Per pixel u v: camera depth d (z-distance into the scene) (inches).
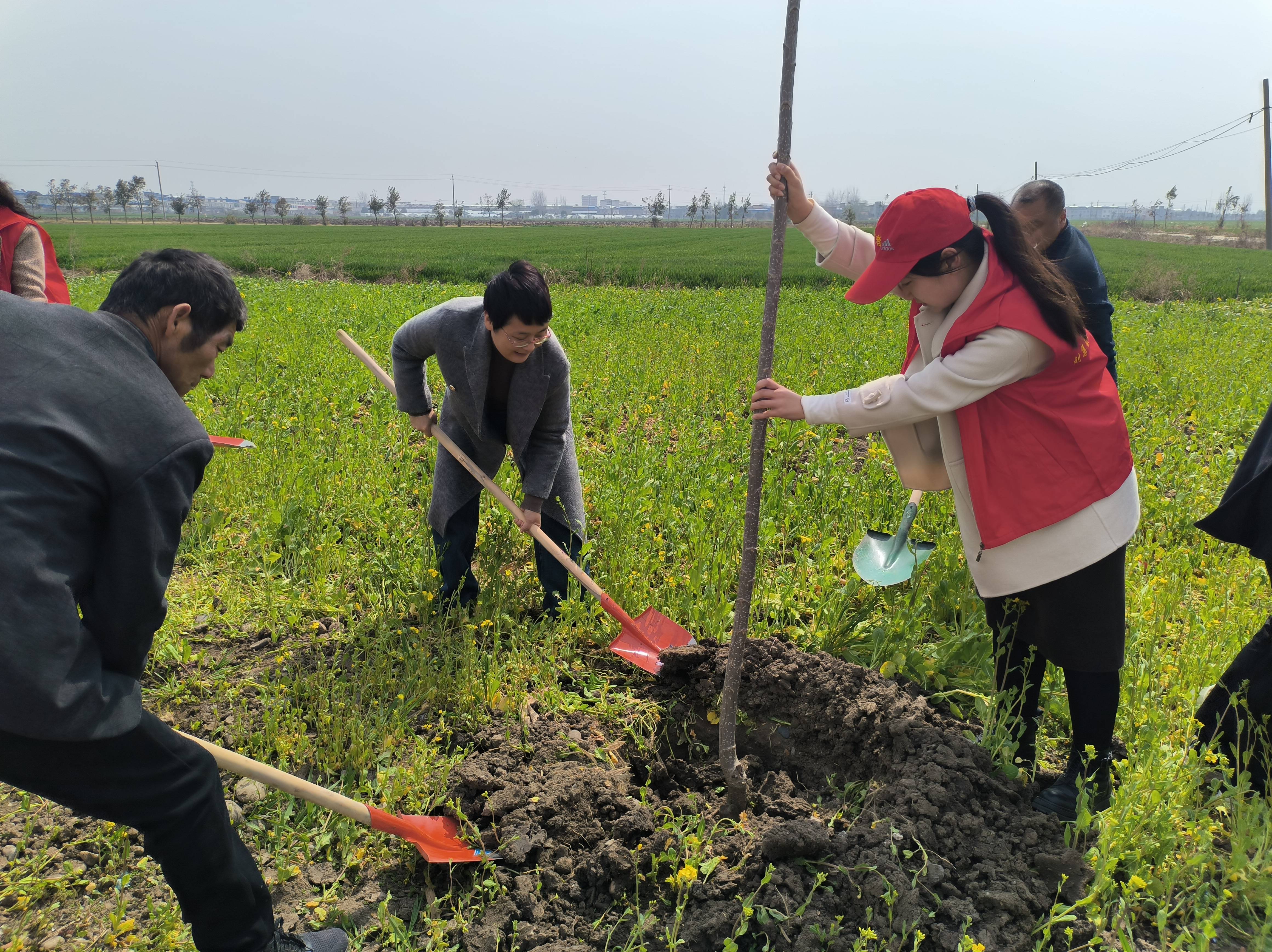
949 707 137.1
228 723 131.0
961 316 100.7
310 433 258.4
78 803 72.4
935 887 95.2
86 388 66.7
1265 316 664.4
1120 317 629.6
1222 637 142.9
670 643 149.3
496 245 2149.4
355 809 93.5
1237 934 96.6
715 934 94.7
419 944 96.4
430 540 173.0
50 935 95.9
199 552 184.1
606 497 198.1
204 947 83.7
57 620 63.2
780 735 132.3
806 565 172.9
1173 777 108.3
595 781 116.0
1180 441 264.8
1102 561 103.3
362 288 856.9
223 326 79.2
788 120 95.5
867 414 102.3
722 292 843.4
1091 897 91.7
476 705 135.7
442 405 166.1
